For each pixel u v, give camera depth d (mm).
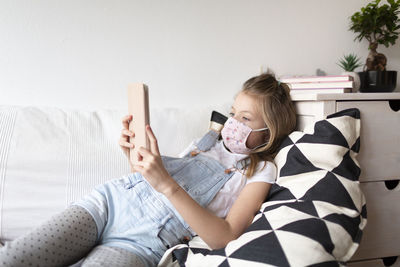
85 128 1072
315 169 823
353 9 1465
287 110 998
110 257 724
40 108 1089
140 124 776
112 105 1267
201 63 1332
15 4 1133
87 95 1240
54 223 752
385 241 993
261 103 954
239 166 964
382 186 975
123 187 912
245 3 1343
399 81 1546
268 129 981
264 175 901
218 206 903
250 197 856
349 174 812
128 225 835
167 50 1292
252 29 1364
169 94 1316
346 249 656
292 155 876
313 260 585
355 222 722
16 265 653
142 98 763
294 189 805
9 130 994
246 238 687
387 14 1298
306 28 1424
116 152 1051
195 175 940
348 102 922
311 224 660
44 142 1002
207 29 1319
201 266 691
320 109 920
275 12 1379
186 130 1151
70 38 1197
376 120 947
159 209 853
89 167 1014
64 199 973
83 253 801
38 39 1169
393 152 970
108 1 1212
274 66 1407
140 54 1269
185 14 1290
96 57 1229
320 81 1043
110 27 1228
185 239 859
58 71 1203
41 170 974
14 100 1178
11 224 924
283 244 621
